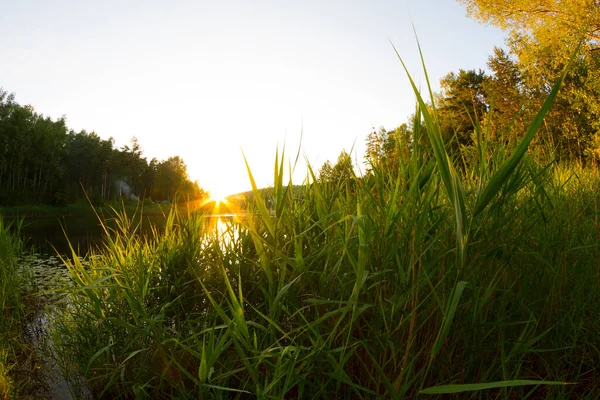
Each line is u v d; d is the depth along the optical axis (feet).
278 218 5.61
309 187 7.18
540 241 6.12
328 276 5.16
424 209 4.60
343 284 5.05
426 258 5.05
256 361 4.66
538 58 38.29
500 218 5.46
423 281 4.56
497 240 5.45
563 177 9.42
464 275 4.91
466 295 5.18
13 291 11.88
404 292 4.44
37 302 12.38
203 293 7.23
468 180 6.31
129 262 8.29
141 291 6.71
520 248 5.91
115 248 8.70
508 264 5.67
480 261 5.13
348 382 4.33
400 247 4.97
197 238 8.12
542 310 5.53
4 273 12.53
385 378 4.08
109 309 7.41
